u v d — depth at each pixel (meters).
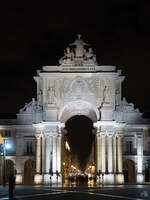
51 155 44.50
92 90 45.56
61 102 45.53
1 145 44.44
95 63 45.97
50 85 45.97
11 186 24.30
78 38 46.84
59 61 46.44
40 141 45.50
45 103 45.75
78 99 45.41
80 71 45.78
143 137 47.16
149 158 46.50
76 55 46.38
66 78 45.94
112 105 45.31
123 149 46.78
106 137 44.66
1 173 47.28
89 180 57.00
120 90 46.09
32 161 47.09
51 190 30.72
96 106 45.31
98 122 44.69
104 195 24.77
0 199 22.12
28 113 47.38
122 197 23.06
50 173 44.03
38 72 47.25
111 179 43.62
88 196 23.95
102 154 44.19
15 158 47.03
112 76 45.59
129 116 46.94
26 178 47.59
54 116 45.06
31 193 27.09
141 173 46.06
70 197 23.17
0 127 47.84
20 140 47.28
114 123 44.50
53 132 44.78
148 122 46.88
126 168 47.84
